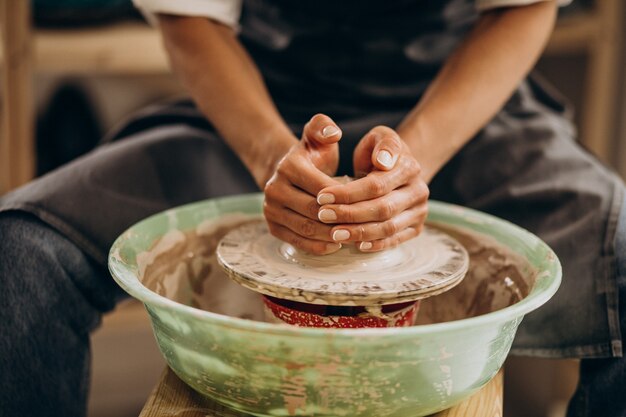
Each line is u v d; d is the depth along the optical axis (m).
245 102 0.99
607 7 1.76
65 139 1.97
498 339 0.72
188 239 0.96
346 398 0.67
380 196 0.77
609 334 0.88
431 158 0.94
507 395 1.84
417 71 1.18
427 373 0.68
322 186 0.77
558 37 1.80
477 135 1.12
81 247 0.95
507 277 0.90
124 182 1.03
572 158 1.07
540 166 1.07
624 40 1.87
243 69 1.05
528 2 1.05
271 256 0.82
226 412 0.78
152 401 0.80
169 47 1.10
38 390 0.88
